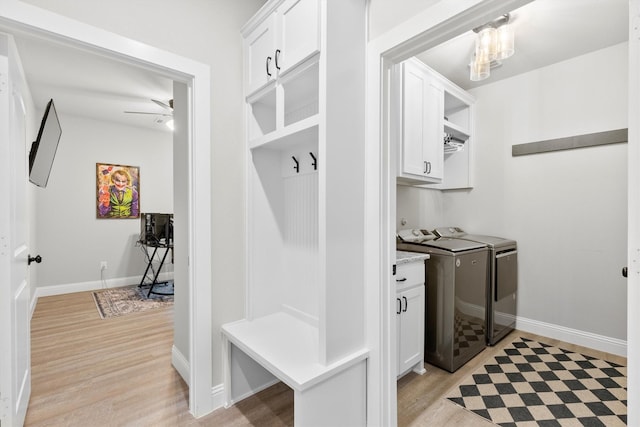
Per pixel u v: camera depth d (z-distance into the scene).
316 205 1.81
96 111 4.05
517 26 2.16
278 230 2.05
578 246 2.65
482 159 3.20
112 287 4.59
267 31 1.72
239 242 1.91
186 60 1.66
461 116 3.23
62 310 3.51
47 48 2.45
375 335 1.49
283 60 1.60
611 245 2.50
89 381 2.06
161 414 1.73
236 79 1.89
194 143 1.70
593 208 2.58
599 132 2.52
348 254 1.46
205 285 1.73
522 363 2.34
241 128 1.92
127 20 1.47
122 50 1.45
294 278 1.98
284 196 2.07
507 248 2.80
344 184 1.43
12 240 1.39
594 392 1.97
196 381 1.71
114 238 4.62
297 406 1.26
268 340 1.63
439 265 2.27
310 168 1.84
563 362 2.36
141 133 4.86
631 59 0.89
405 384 2.08
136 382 2.05
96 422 1.67
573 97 2.65
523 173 2.94
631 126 0.89
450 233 3.17
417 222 3.15
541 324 2.86
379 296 1.48
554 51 2.53
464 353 2.33
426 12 1.26
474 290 2.42
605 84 2.49
